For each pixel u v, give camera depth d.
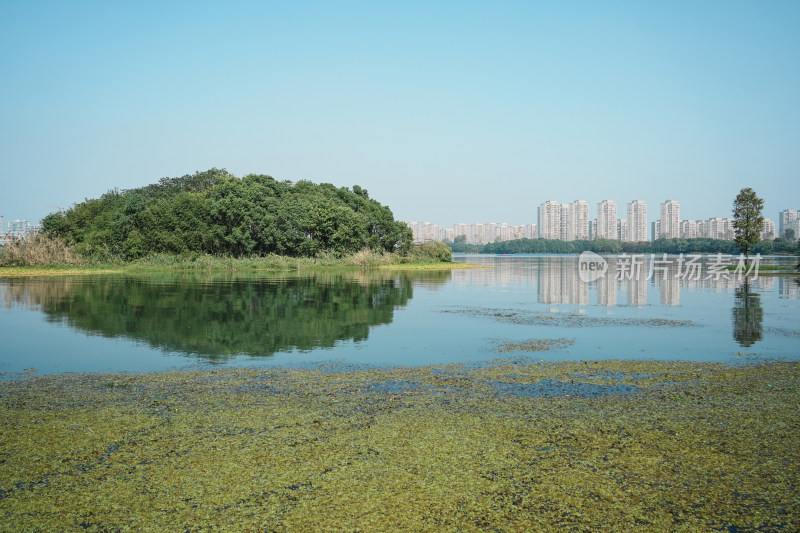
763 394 10.21
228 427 8.49
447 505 6.03
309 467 6.98
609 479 6.62
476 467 6.96
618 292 33.38
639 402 9.79
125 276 46.00
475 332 18.06
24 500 6.16
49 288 33.34
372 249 70.50
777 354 14.27
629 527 5.61
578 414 9.09
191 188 81.81
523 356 14.17
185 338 16.72
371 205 75.88
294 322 20.00
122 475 6.77
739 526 5.62
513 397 10.20
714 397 10.05
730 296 30.61
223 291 31.56
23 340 16.31
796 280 44.59
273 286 35.59
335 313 22.52
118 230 60.25
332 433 8.20
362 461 7.16
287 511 5.91
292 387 10.96
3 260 55.22
